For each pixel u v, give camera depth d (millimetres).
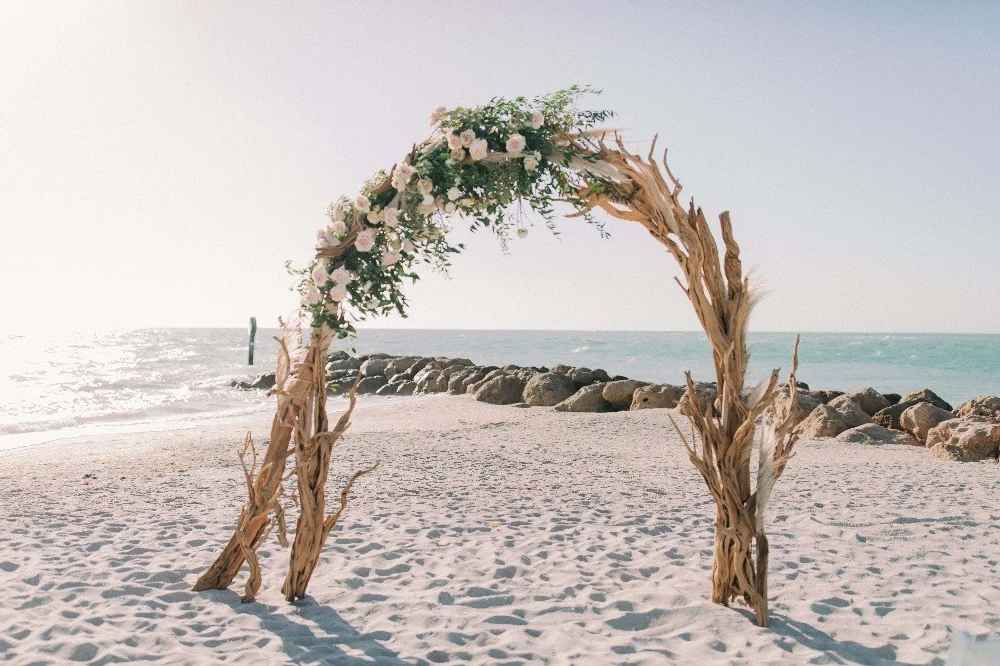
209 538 5777
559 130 3898
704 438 4098
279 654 3459
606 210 4074
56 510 6902
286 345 4203
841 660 3461
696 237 3973
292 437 4270
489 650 3547
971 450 10836
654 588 4562
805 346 76562
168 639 3615
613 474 9250
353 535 5895
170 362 47938
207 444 12328
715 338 4055
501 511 6887
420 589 4547
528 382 21281
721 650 3615
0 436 14891
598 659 3451
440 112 3924
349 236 3918
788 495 7766
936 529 6242
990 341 92375
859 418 14492
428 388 27797
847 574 4891
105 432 15555
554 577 4828
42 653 3432
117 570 4855
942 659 3477
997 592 4500
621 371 43656
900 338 116500
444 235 4031
